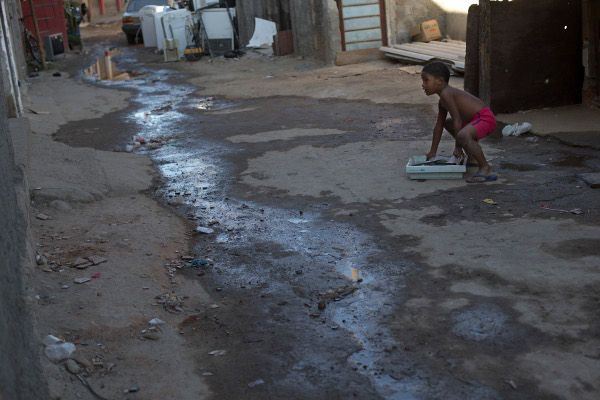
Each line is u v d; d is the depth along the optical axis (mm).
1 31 10391
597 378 3014
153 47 24562
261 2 21594
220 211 6168
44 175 6742
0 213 2334
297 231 5438
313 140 8820
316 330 3756
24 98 13453
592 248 4410
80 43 26234
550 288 3912
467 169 6719
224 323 3924
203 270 4770
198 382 3297
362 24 16516
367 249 4887
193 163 8164
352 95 12312
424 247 4777
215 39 21703
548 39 9023
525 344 3357
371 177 6746
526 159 6945
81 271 4551
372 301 4039
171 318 4004
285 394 3156
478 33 8969
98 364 3430
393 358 3377
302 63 17828
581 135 7562
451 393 3027
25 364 2158
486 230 4957
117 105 13547
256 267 4758
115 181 7020
